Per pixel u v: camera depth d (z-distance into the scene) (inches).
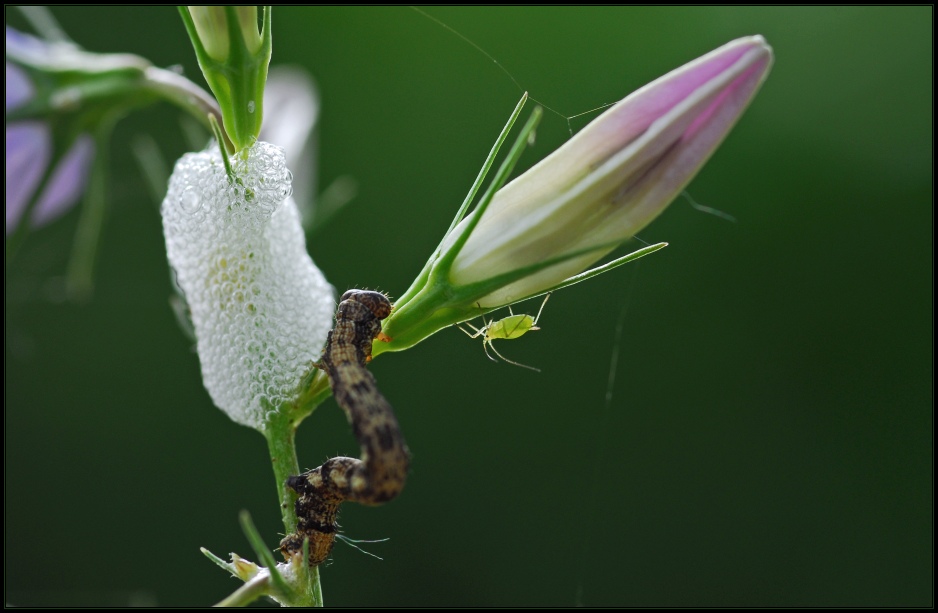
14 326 10.5
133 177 10.4
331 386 5.0
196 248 5.2
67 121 5.8
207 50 5.0
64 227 10.2
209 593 10.3
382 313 5.1
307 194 6.3
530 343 10.8
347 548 10.4
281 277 5.2
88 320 10.9
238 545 10.4
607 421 10.8
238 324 5.2
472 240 5.1
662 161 5.0
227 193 5.2
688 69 5.0
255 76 5.0
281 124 6.3
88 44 11.0
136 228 11.0
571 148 5.0
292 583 5.0
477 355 10.9
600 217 5.0
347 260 11.3
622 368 10.9
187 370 11.0
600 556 10.4
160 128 10.3
